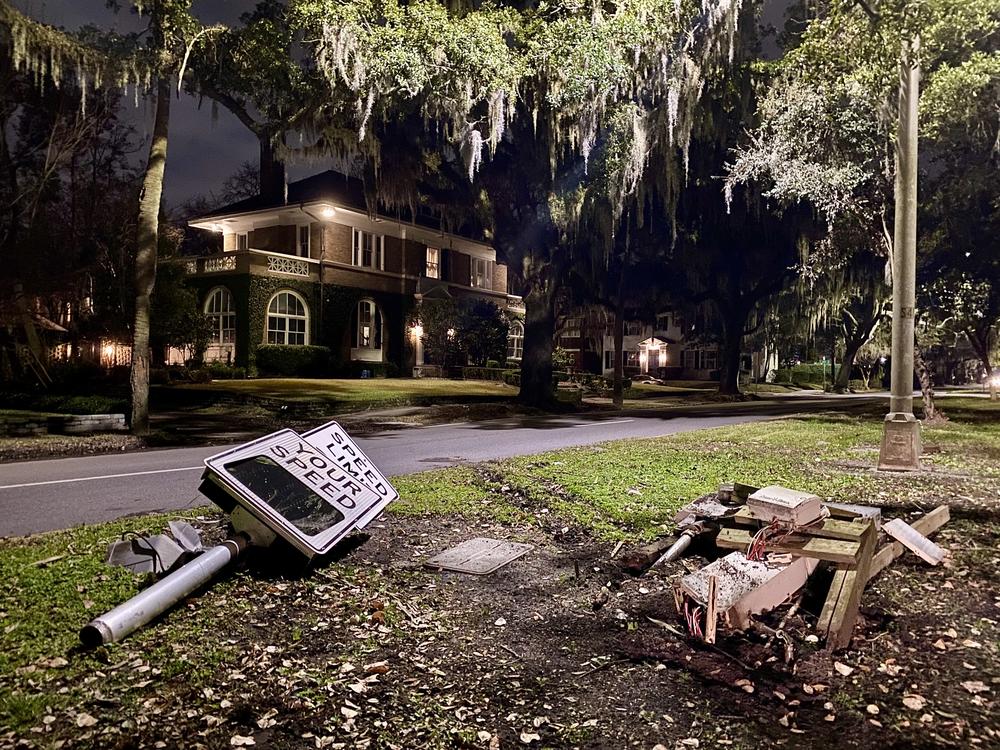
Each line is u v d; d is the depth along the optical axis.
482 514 6.92
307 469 5.76
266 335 28.95
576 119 18.42
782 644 3.97
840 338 52.34
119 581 4.73
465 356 38.03
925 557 5.14
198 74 16.91
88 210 22.02
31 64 13.98
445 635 4.15
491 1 18.48
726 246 30.72
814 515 4.84
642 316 38.81
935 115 14.88
